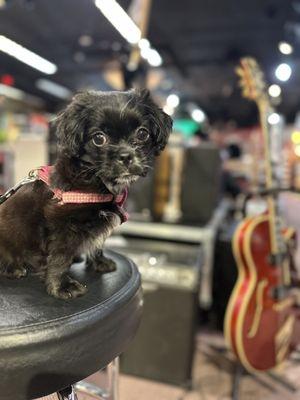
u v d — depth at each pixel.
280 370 1.84
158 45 5.49
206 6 4.36
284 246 1.61
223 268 2.11
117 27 3.26
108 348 0.69
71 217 0.71
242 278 1.57
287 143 4.11
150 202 2.29
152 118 0.78
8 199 0.80
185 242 2.06
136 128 0.73
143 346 1.75
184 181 2.25
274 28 5.11
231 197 3.14
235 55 6.17
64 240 0.72
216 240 2.11
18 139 1.96
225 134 10.76
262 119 1.60
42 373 0.60
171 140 2.32
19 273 0.80
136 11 2.58
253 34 5.43
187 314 1.70
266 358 1.57
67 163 0.72
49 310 0.67
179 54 6.49
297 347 1.74
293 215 3.80
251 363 1.53
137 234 2.12
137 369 1.77
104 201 0.73
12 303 0.69
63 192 0.71
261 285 1.54
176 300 1.70
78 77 8.05
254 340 1.53
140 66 3.38
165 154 2.26
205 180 2.22
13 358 0.57
